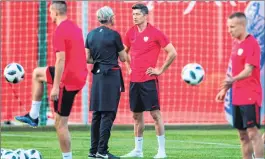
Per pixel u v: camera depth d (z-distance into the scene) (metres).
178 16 43.72
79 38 24.34
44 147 33.19
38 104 25.03
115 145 34.34
